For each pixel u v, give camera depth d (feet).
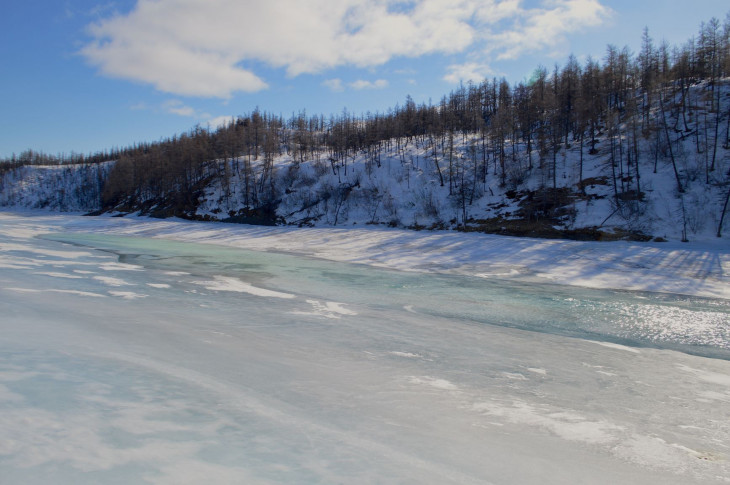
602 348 45.16
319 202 246.68
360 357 36.14
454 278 94.58
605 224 157.58
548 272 101.60
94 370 26.81
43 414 19.90
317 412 23.67
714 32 220.64
